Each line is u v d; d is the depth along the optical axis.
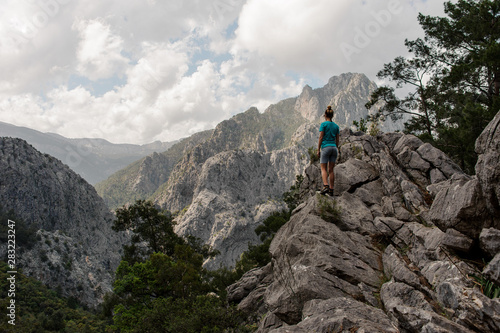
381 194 10.66
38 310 99.56
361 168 11.73
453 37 28.17
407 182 10.08
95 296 158.12
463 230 6.21
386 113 31.78
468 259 6.07
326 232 8.50
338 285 6.98
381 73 31.56
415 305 5.61
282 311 7.21
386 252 8.09
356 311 5.40
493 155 5.54
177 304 16.42
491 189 5.62
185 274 25.30
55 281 149.50
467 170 23.16
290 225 10.38
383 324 4.96
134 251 42.62
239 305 17.72
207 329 13.67
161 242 43.28
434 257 6.72
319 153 9.84
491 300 4.30
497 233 5.43
